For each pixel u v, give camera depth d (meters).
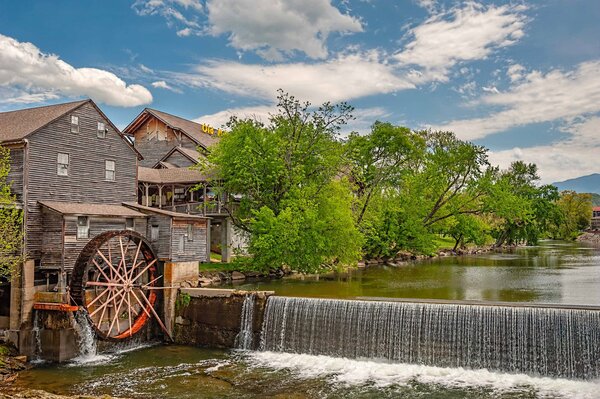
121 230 27.23
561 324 20.09
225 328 26.16
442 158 57.03
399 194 59.25
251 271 38.28
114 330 26.62
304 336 24.25
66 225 25.50
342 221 39.41
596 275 39.97
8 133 26.59
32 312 24.05
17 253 25.09
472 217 71.00
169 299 27.97
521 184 85.56
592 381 19.36
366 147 54.78
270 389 19.06
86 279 24.48
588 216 142.88
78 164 28.55
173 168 44.06
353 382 19.75
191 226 30.72
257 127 39.84
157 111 49.91
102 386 19.75
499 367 20.88
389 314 22.77
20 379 20.70
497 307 21.22
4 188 24.23
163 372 21.47
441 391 18.61
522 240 93.44
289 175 39.41
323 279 37.75
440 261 56.12
